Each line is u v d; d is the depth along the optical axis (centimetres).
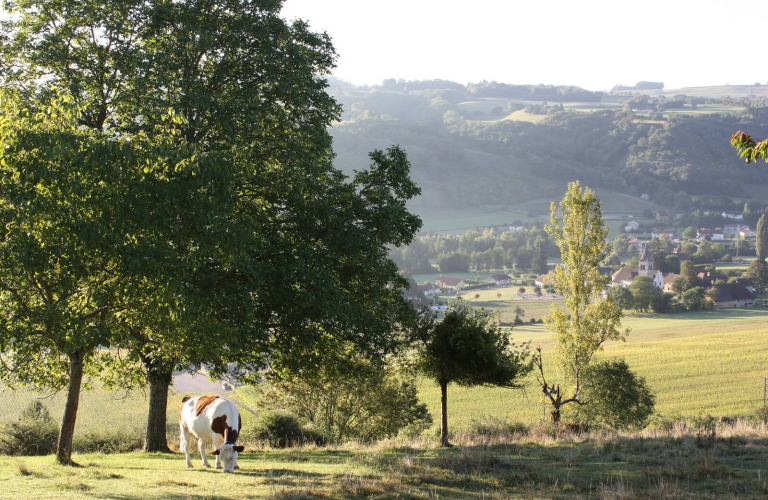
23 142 1211
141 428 3256
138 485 1234
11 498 1074
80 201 1224
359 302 2195
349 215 2180
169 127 1878
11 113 1337
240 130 2128
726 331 10762
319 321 1962
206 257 1675
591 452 1588
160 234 1341
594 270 3731
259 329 1895
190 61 2170
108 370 2264
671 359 7625
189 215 1360
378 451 1825
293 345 2042
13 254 1166
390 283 2372
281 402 3397
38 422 2508
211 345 1485
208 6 2222
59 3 2098
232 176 1385
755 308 14650
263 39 2227
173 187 1309
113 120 2141
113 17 2116
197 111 2058
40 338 1453
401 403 3394
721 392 5975
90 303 1412
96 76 2091
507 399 5678
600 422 3750
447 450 1789
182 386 5869
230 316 1720
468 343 2116
